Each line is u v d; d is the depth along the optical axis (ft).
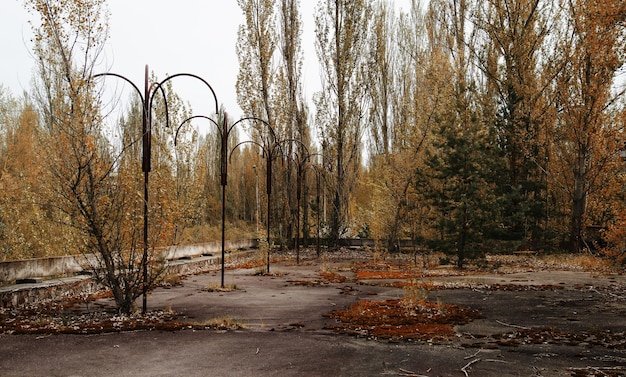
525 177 110.73
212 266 82.23
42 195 38.83
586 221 107.04
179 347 27.07
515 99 108.68
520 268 81.00
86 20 37.01
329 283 59.67
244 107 121.80
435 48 126.11
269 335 30.25
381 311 38.86
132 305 38.09
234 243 108.06
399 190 102.47
